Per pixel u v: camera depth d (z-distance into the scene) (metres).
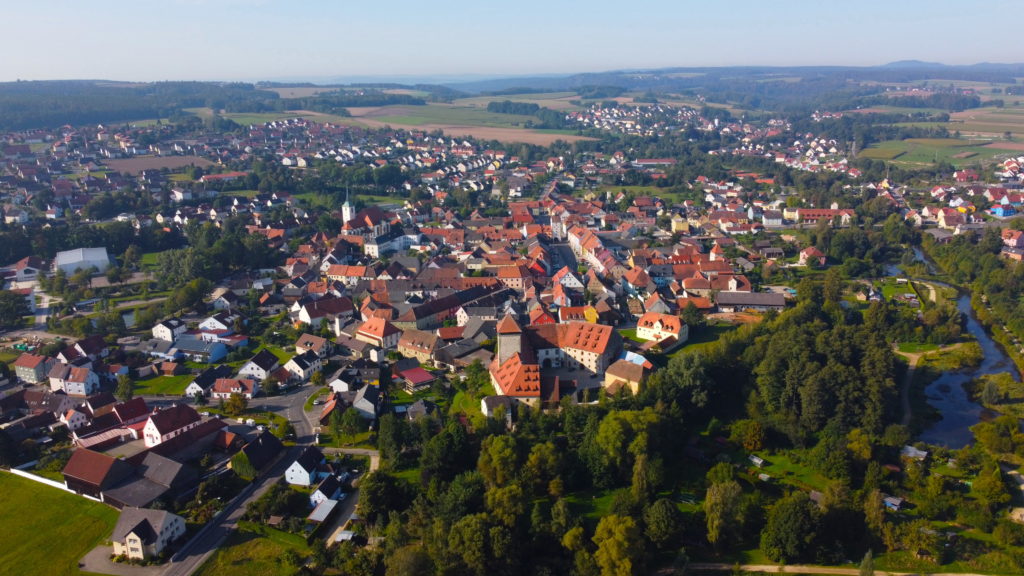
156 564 154.75
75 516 171.38
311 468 184.62
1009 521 167.75
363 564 152.00
